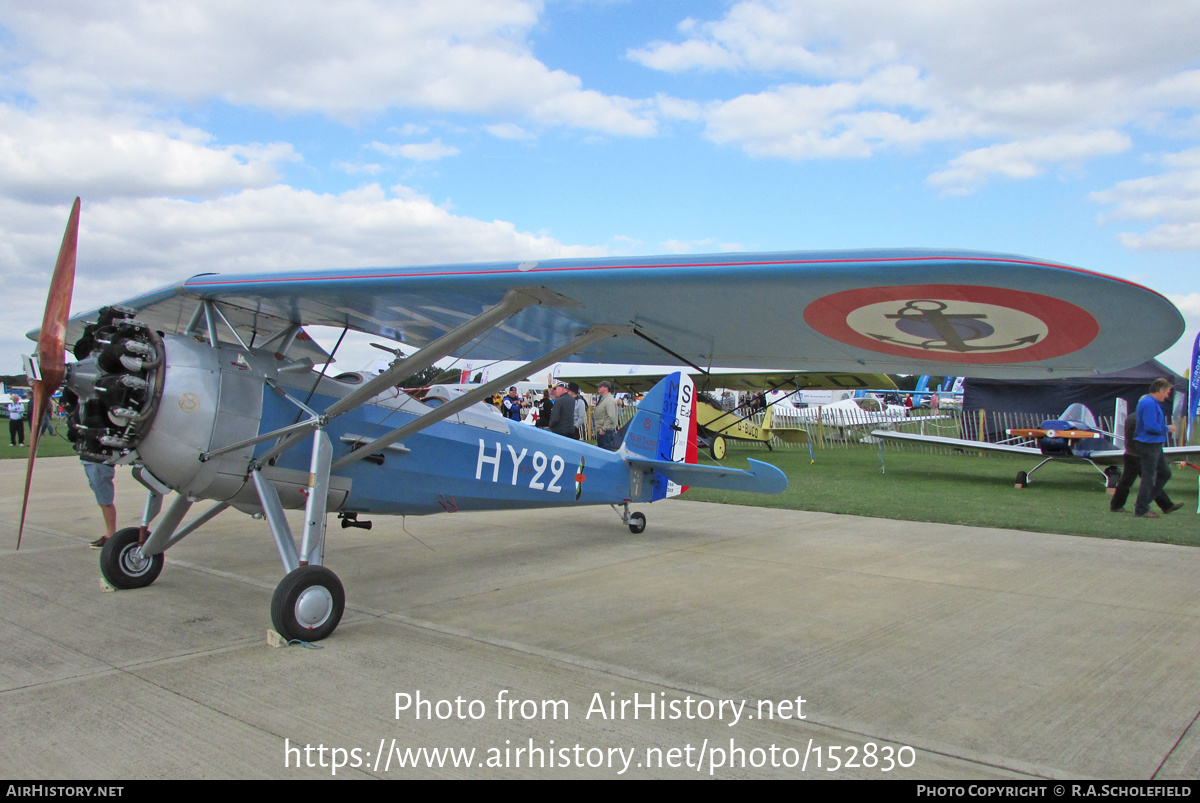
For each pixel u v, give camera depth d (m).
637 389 20.67
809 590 4.54
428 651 3.35
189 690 2.84
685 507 8.35
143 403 3.46
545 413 10.25
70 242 3.45
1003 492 9.38
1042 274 2.47
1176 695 2.88
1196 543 6.02
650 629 3.72
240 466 3.81
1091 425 10.13
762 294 3.08
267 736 2.44
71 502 8.43
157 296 4.32
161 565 4.58
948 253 2.54
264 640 3.49
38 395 3.45
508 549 5.90
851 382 16.11
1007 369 4.03
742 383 16.84
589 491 6.18
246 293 3.94
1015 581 4.77
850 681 3.01
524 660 3.24
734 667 3.17
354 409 4.19
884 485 10.11
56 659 3.19
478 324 3.57
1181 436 12.91
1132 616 3.97
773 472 6.06
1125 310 2.75
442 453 4.95
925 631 3.70
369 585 4.67
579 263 3.17
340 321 4.51
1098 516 7.39
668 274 3.03
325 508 3.71
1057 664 3.22
